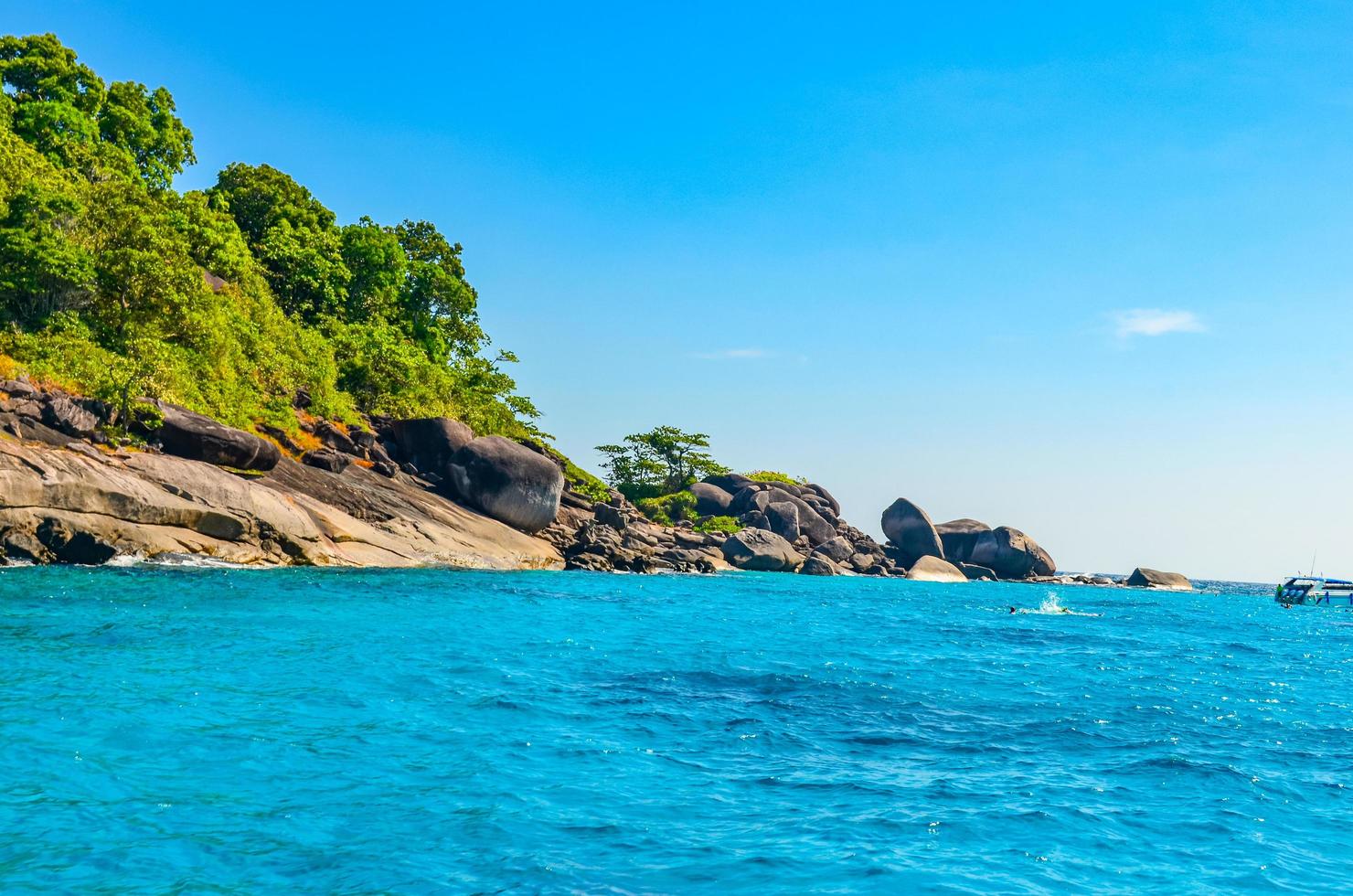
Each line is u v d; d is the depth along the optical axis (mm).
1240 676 23250
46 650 15781
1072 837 9586
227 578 28938
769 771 11570
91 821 8602
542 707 14367
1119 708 17234
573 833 9008
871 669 20578
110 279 39750
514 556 47156
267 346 48594
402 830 8836
